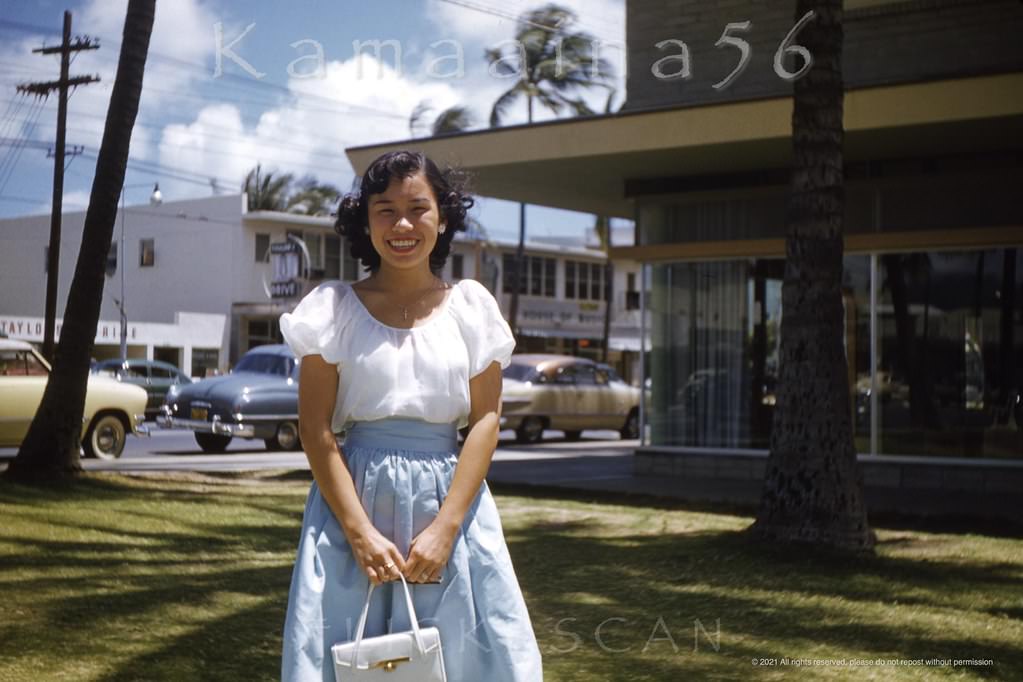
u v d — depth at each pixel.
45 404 11.23
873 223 12.84
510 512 10.07
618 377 23.98
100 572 6.57
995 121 10.66
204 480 12.12
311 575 2.71
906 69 12.22
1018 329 12.27
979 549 8.12
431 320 2.88
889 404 12.88
